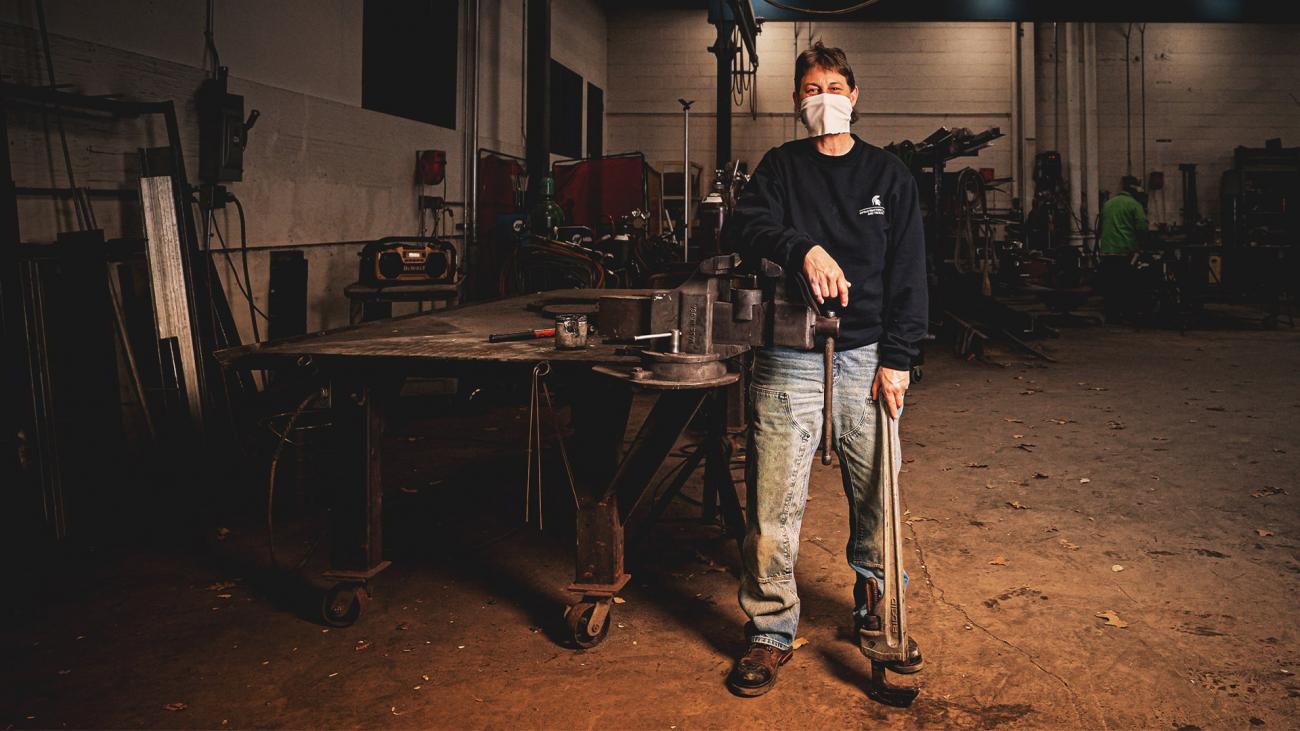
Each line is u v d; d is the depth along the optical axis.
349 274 6.76
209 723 2.14
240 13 5.32
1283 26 14.67
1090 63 14.73
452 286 5.83
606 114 15.35
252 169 5.50
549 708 2.21
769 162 2.22
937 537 3.45
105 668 2.42
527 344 2.74
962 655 2.46
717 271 2.22
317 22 6.21
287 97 5.86
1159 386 6.76
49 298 3.57
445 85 8.51
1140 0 12.33
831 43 15.06
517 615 2.77
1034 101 14.84
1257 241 12.22
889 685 2.19
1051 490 4.07
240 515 3.69
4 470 3.34
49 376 3.45
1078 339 9.54
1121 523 3.59
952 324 9.04
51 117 3.92
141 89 4.47
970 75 14.97
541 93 8.45
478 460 4.65
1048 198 13.63
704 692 2.28
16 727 2.11
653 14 15.15
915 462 4.61
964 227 9.15
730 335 2.22
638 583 3.01
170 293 4.01
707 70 15.12
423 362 2.51
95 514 3.65
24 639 2.59
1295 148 13.91
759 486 2.26
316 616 2.75
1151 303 10.71
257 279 5.56
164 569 3.13
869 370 2.18
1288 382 6.83
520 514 3.76
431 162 7.77
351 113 6.71
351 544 2.70
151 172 4.37
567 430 5.32
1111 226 10.93
